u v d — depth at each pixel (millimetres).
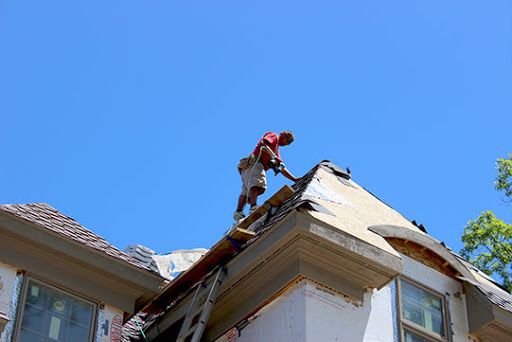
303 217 10867
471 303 12656
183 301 12094
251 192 14547
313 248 10961
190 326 11766
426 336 11867
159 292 11633
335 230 11047
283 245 10953
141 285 11492
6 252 10578
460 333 12367
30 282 10656
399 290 12023
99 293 11227
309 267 11016
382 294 11703
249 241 11727
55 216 11500
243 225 12352
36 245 10805
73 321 10805
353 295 11219
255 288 11453
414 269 12508
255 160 14664
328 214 11547
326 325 10719
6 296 10305
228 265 11586
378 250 11289
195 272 12172
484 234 19797
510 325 12328
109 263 11297
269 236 11125
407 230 12594
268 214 12609
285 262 11094
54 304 10734
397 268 11297
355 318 11078
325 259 11078
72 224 11594
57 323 10625
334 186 13438
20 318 10273
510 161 20000
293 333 10648
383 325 11352
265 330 11102
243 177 14742
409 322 11766
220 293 11625
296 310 10797
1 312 10000
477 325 12414
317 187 12719
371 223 12422
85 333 10828
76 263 11086
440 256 12875
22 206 11195
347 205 12672
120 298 11430
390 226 12344
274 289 11148
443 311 12414
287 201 12562
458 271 12891
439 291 12578
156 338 12422
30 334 10281
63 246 10961
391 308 11680
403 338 11508
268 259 11125
